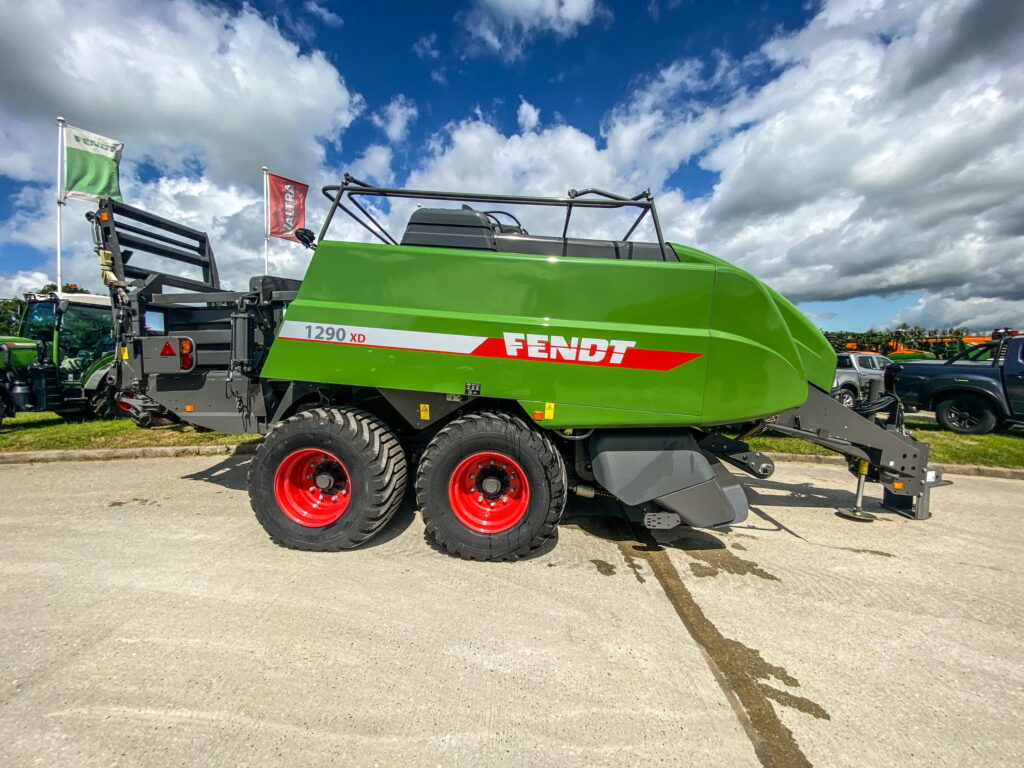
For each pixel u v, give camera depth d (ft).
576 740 5.42
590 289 9.48
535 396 9.64
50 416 29.76
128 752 5.07
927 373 28.76
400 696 6.02
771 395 9.47
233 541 10.62
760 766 5.17
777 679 6.59
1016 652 7.38
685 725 5.70
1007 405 25.64
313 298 10.08
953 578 9.80
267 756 5.08
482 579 9.16
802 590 9.14
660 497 9.95
